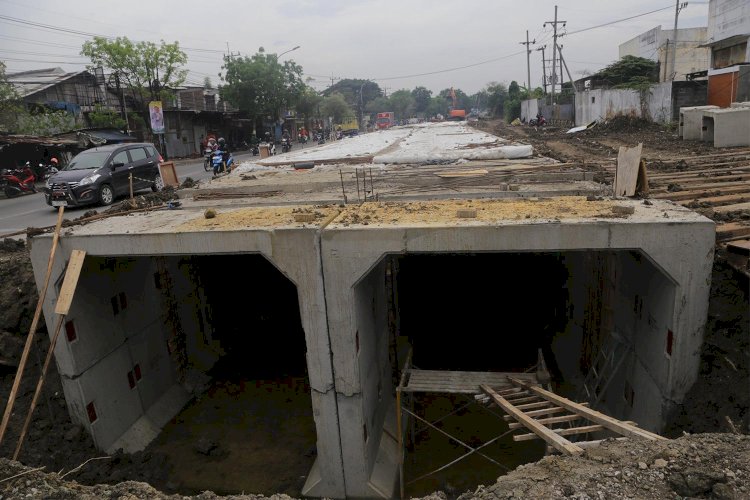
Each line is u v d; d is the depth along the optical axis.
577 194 9.42
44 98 34.38
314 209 8.90
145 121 38.28
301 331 13.49
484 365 11.84
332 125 74.50
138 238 7.62
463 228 6.81
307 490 8.13
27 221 14.62
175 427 10.18
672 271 6.49
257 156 39.75
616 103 33.47
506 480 4.62
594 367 9.13
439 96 135.12
